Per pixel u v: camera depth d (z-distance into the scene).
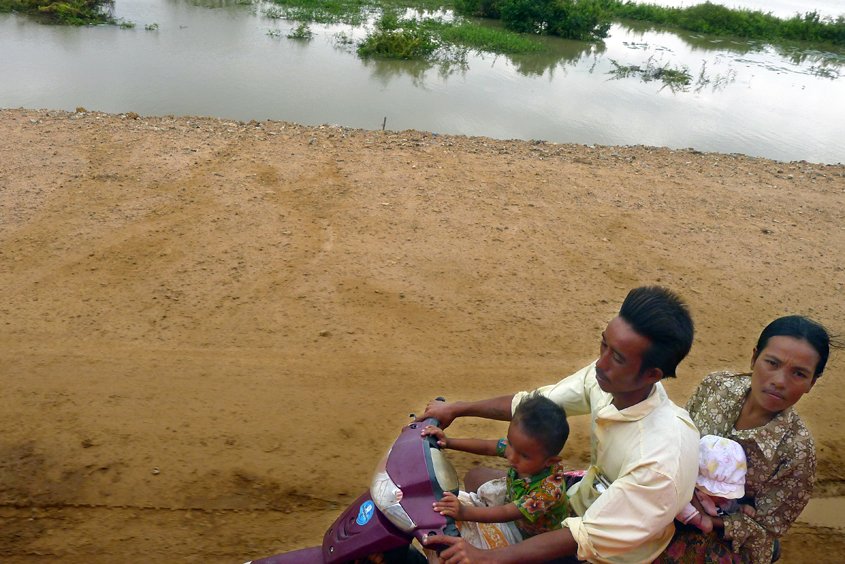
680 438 2.24
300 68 18.62
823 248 8.19
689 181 10.44
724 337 5.91
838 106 21.80
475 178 9.30
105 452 3.83
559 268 6.85
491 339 5.49
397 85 17.97
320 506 3.64
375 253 6.70
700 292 6.68
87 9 22.70
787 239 8.34
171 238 6.56
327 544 2.46
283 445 4.05
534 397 2.36
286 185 8.24
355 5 29.81
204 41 20.73
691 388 5.12
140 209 7.13
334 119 14.12
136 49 18.86
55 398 4.23
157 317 5.25
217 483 3.71
